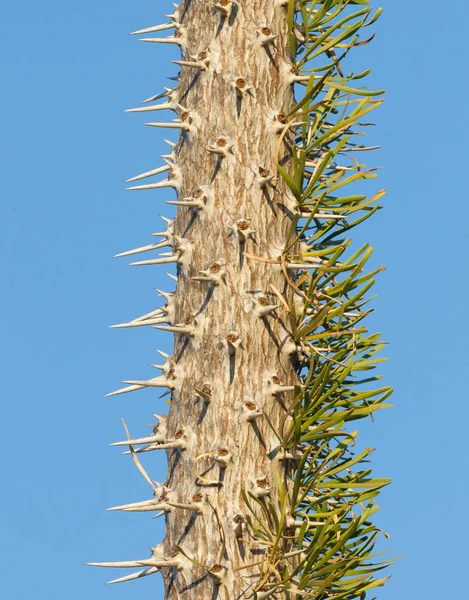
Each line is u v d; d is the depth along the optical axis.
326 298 6.82
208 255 6.43
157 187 6.75
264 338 6.29
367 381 7.00
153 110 6.92
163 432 6.43
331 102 7.13
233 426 6.14
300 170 6.49
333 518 6.43
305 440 6.30
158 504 6.23
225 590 5.93
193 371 6.31
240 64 6.66
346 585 6.35
